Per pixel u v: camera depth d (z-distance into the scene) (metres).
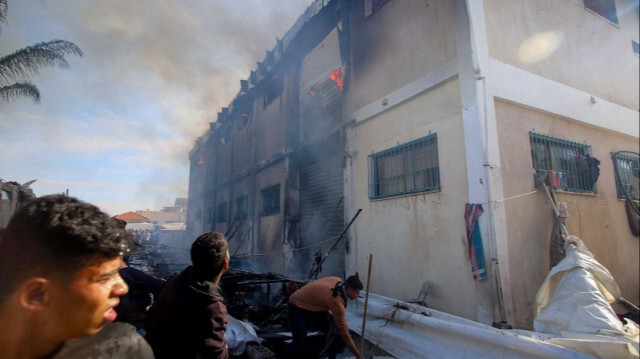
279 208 11.35
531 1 6.30
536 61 6.02
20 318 0.78
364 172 7.30
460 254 5.03
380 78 7.15
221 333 2.05
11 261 0.79
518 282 4.65
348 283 3.44
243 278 5.08
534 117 5.69
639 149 7.82
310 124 10.16
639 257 6.83
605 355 2.99
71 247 0.77
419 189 5.88
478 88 4.98
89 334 0.85
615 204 6.72
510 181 4.99
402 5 6.75
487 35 5.35
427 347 3.79
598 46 7.55
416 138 6.07
